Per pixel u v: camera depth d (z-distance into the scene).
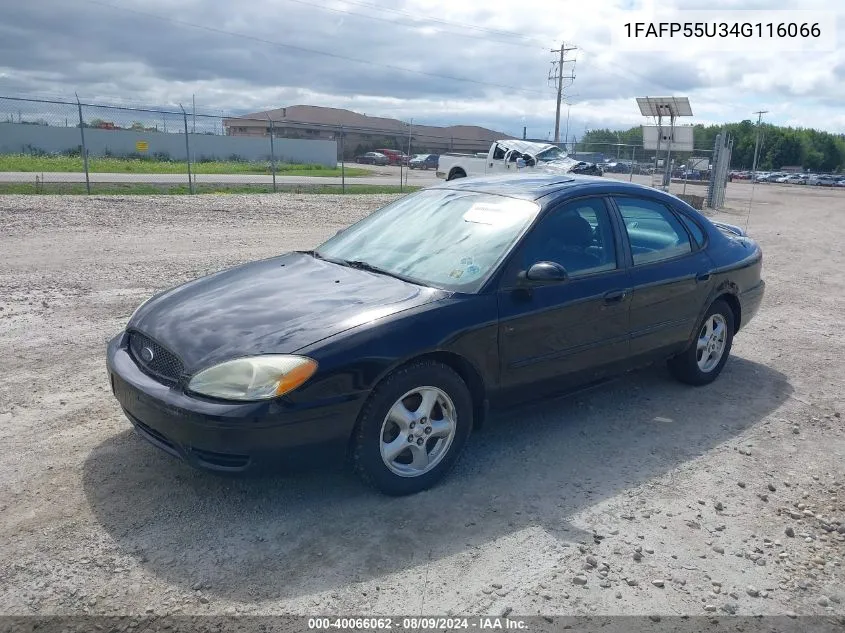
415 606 2.87
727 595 3.04
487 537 3.37
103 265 9.23
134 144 48.53
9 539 3.21
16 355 5.64
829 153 99.75
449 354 3.75
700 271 5.20
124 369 3.67
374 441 3.50
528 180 4.96
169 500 3.58
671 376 5.69
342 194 23.02
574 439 4.52
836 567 3.28
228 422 3.19
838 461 4.39
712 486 3.98
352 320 3.57
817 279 10.91
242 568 3.07
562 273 3.95
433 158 60.47
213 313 3.75
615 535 3.44
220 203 17.53
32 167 31.27
